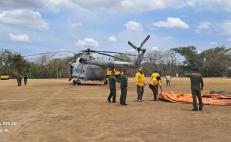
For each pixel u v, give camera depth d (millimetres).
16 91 31000
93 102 19328
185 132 9883
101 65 43875
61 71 109375
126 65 42125
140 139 9031
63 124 11477
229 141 8664
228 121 11836
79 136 9492
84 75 43594
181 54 125500
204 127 10664
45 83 52031
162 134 9633
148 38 41562
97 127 10844
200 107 15031
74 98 22250
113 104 18094
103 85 43031
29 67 108562
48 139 9133
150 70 105312
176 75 115562
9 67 108625
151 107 16406
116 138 9188
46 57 113250
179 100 18797
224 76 120625
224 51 125625
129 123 11555
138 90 19484
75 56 45500
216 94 21547
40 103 18812
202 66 122625
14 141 8906
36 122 11922
